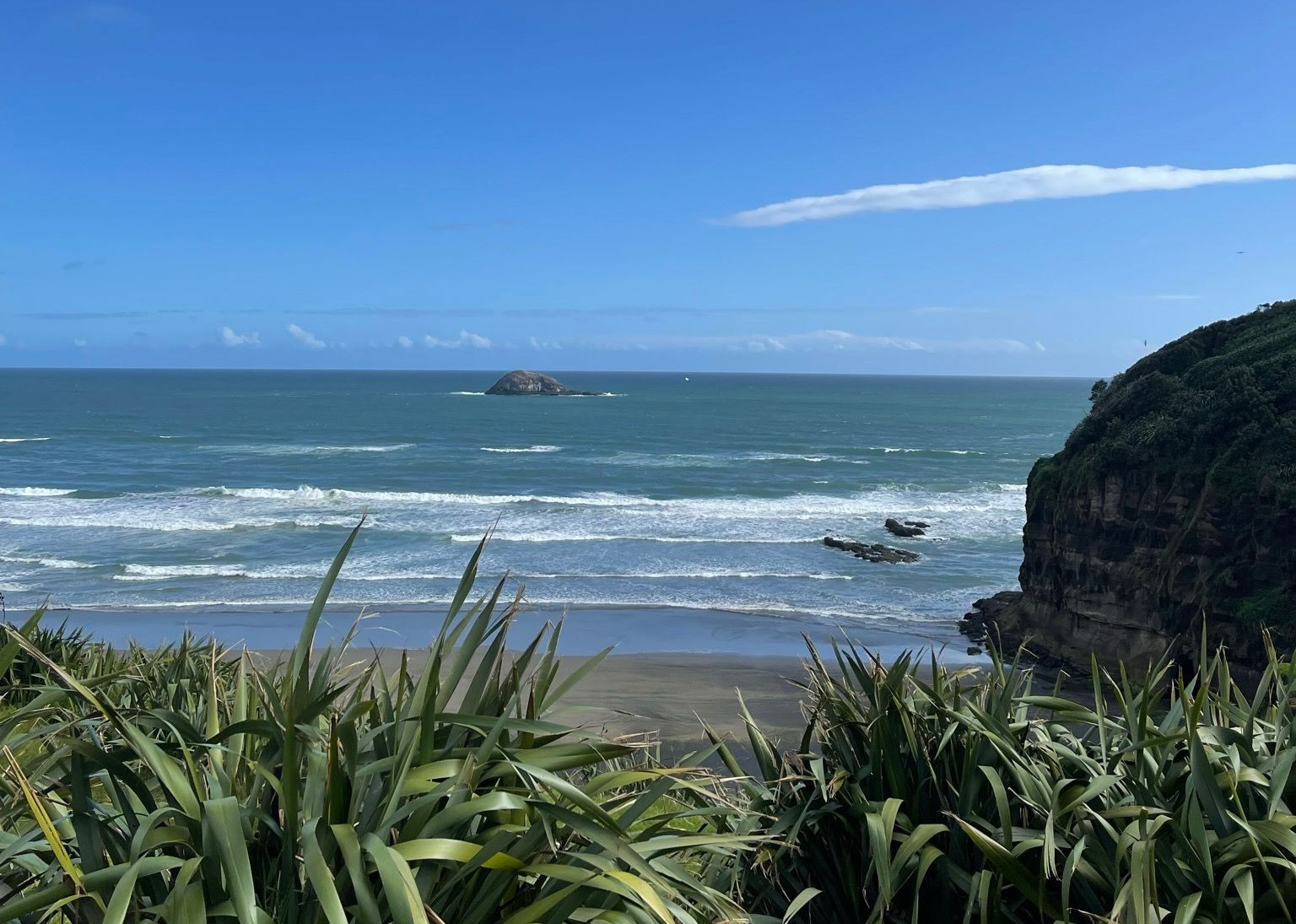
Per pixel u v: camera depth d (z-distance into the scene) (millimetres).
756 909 3756
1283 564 17672
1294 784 3494
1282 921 3119
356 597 26359
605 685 17547
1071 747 4012
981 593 28422
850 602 27016
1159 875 3314
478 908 2324
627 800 2979
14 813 2723
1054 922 3301
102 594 26578
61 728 2801
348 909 2199
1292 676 4027
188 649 8258
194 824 2309
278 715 2732
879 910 3234
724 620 24562
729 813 3553
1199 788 3336
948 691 4289
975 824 3574
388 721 2943
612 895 2484
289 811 2291
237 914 2033
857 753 4031
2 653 2320
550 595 27203
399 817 2314
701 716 15359
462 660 2758
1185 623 19344
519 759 2598
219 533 36562
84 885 2109
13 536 35531
